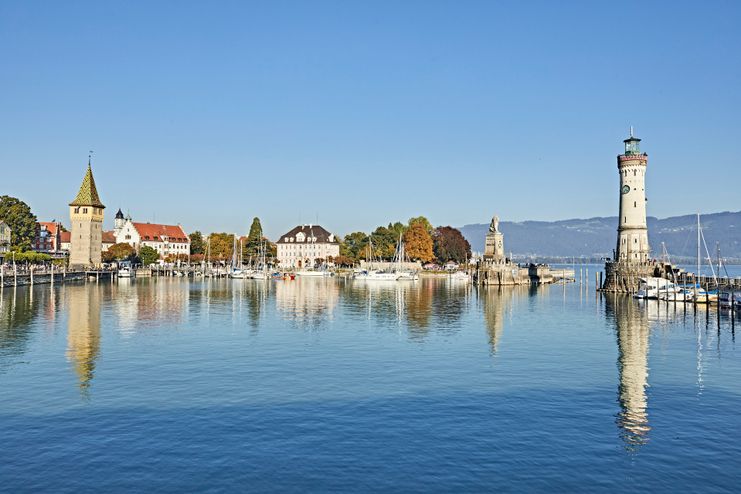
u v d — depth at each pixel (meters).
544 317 91.19
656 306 110.56
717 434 34.72
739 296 98.69
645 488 27.59
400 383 45.91
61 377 46.97
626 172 147.88
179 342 64.25
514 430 35.03
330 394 42.50
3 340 63.97
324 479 28.14
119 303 108.50
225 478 28.19
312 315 92.50
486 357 56.75
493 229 186.50
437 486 27.56
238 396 41.75
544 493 27.00
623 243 148.62
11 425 35.19
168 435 33.69
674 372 50.69
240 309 101.44
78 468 29.17
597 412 38.81
